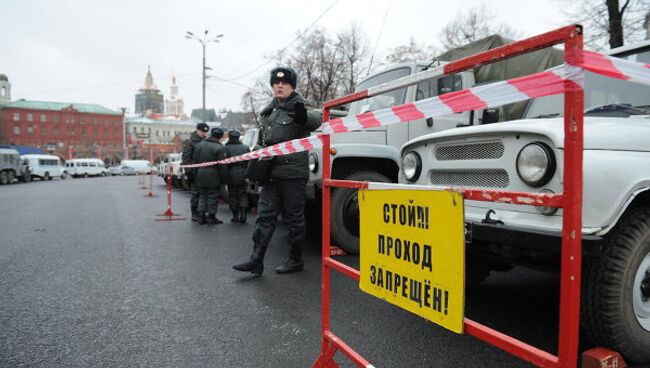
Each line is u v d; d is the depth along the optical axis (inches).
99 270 175.0
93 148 3518.7
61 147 3462.1
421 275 61.6
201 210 303.1
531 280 155.0
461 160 104.7
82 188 882.1
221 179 301.7
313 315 122.6
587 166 80.0
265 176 159.8
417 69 197.5
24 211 407.5
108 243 233.5
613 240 82.9
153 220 330.3
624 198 79.1
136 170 2231.8
